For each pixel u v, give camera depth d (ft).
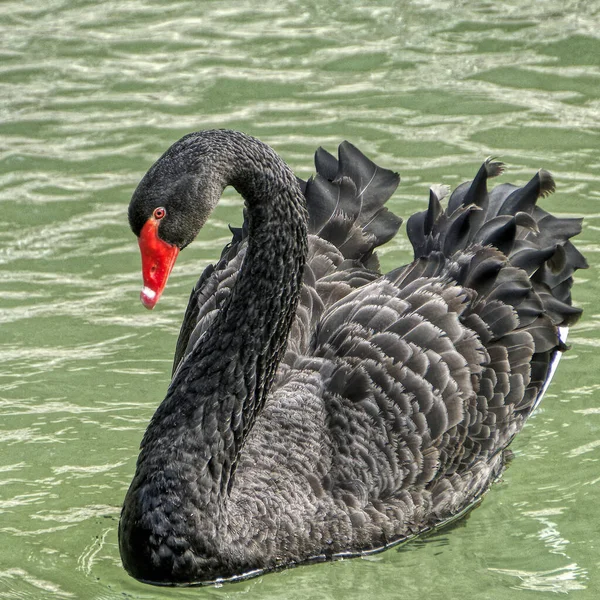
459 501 33.55
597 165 50.06
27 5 65.05
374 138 52.11
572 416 38.17
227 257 36.35
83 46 60.64
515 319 34.65
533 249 36.37
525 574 31.42
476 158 50.52
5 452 36.22
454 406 32.86
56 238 46.32
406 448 32.24
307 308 34.88
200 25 62.75
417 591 30.68
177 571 30.04
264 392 30.91
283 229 29.76
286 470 31.22
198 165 27.86
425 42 60.49
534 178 37.93
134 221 28.22
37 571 31.19
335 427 32.12
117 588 30.48
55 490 34.71
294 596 30.32
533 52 59.21
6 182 49.52
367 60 58.85
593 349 40.96
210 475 29.89
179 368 32.04
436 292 34.09
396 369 32.58
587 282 43.78
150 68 58.39
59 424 37.47
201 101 55.42
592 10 63.00
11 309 42.47
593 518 33.78
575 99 55.16
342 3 64.75
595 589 30.81
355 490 31.58
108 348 40.88
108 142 52.19
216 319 30.81
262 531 30.58
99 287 43.80
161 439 30.19
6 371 39.60
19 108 54.95
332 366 33.09
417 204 47.16
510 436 35.14
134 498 30.19
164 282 28.25
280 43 60.59
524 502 34.55
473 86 56.39
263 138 51.88
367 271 36.47
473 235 36.37
